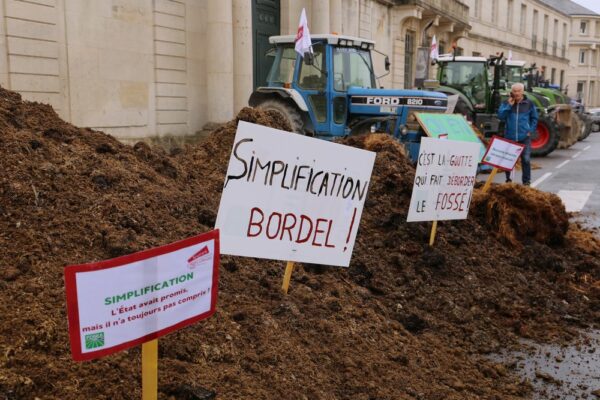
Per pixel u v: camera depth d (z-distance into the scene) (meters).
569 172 13.15
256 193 2.94
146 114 12.12
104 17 10.91
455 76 16.06
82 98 10.53
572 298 4.63
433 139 4.56
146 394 1.98
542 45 48.53
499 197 5.59
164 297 1.92
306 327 3.10
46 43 9.74
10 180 3.28
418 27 25.67
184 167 4.99
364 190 3.32
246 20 13.68
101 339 1.78
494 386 3.20
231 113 13.57
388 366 3.03
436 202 4.78
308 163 3.06
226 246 2.91
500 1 38.41
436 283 4.43
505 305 4.30
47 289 2.64
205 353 2.58
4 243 2.89
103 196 3.54
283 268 3.79
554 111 18.50
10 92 4.34
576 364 3.58
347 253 3.35
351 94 10.20
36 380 2.11
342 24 19.23
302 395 2.52
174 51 12.71
